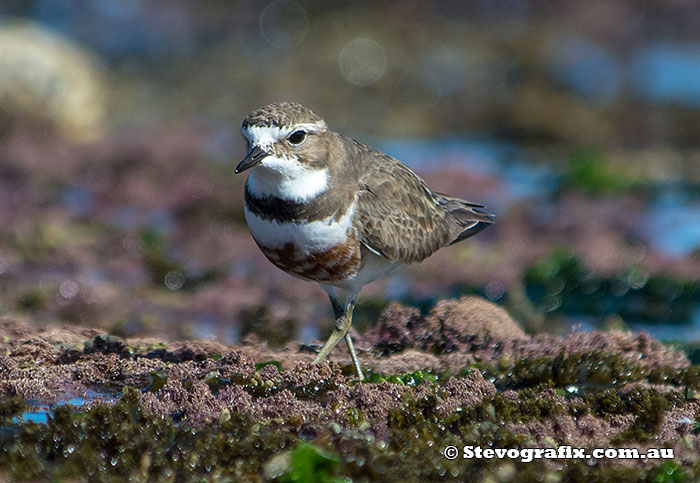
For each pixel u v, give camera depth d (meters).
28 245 15.73
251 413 7.61
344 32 33.16
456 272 15.22
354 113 30.58
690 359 11.36
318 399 7.99
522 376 8.84
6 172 19.64
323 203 8.48
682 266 15.61
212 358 8.95
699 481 6.62
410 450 6.84
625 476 6.62
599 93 31.39
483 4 34.94
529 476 6.58
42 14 34.47
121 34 33.56
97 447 6.83
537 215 18.22
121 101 29.58
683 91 31.45
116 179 19.47
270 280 14.73
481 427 7.20
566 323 13.57
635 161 24.94
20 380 8.18
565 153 26.89
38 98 21.95
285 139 8.27
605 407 7.86
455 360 9.12
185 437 7.00
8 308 13.19
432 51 32.50
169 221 17.94
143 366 8.54
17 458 6.60
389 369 9.03
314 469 6.52
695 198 20.67
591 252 15.98
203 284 14.85
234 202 18.17
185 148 20.67
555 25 34.44
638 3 35.38
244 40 33.38
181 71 31.69
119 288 14.28
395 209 9.02
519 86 31.47
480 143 28.52
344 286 9.03
